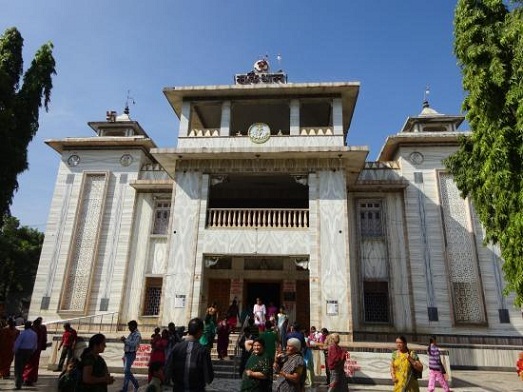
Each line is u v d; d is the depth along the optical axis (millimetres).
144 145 22219
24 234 42062
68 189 21641
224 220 16547
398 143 20938
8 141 12359
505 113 9180
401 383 6910
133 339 10227
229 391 10492
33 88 13359
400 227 19625
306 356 11648
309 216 16266
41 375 12500
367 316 18594
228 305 19172
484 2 10023
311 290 15172
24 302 44188
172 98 18688
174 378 4984
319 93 18062
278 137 17422
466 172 11570
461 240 19266
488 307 18172
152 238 20531
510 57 9352
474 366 16906
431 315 18125
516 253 8664
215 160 17344
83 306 19547
